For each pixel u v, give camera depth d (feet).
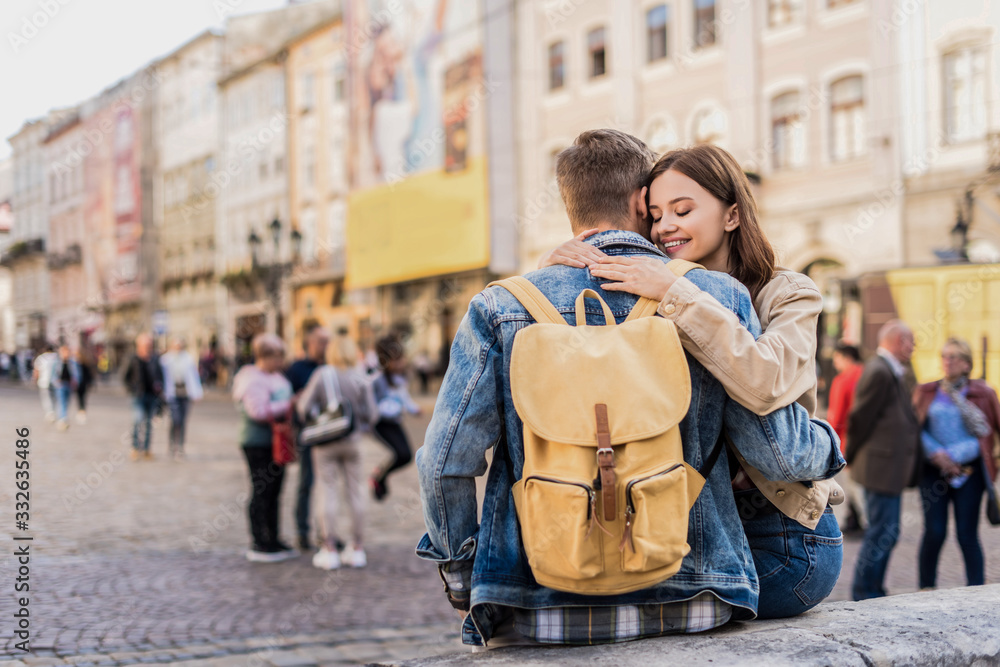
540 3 78.54
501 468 6.00
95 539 19.30
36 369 50.39
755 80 63.52
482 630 5.83
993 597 6.76
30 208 69.62
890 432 16.67
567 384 5.36
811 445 5.89
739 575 5.82
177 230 126.62
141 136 127.85
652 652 5.30
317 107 105.91
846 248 58.85
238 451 44.19
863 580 16.67
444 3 85.61
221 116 119.96
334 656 12.99
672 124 69.36
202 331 123.85
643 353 5.49
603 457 5.10
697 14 67.26
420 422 61.72
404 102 91.40
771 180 62.75
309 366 23.65
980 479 16.84
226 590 16.58
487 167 81.05
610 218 6.52
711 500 5.84
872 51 57.21
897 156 56.08
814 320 6.31
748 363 5.58
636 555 5.09
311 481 22.65
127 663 11.60
